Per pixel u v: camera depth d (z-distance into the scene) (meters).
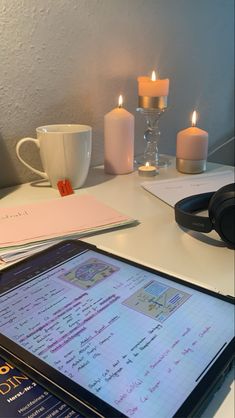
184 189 0.82
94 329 0.38
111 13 0.95
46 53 0.85
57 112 0.91
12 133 0.84
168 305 0.41
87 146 0.81
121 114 0.91
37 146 0.83
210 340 0.36
